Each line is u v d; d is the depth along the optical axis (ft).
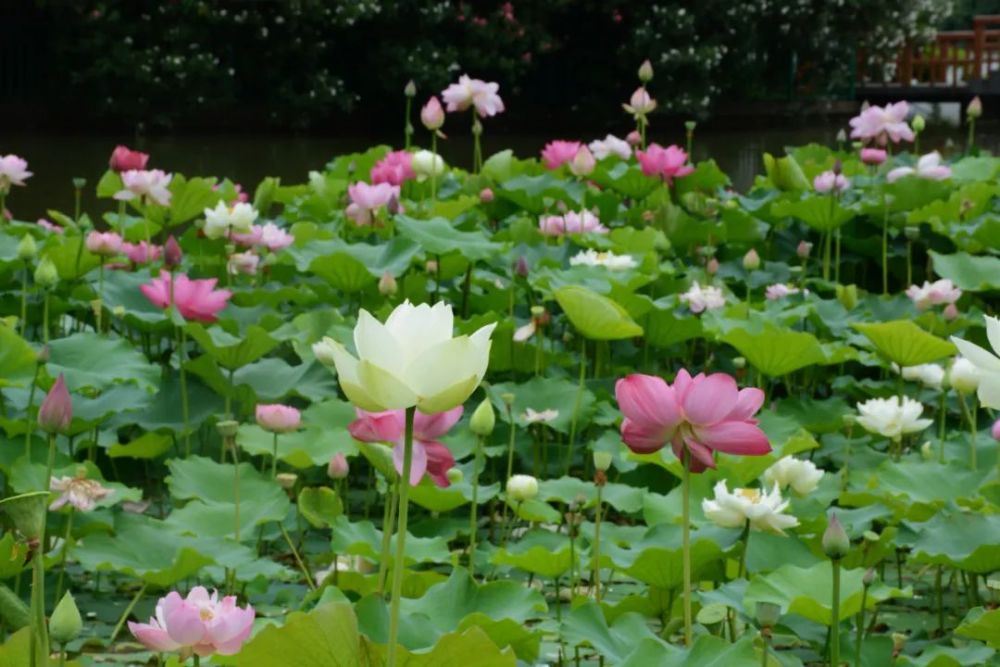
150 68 73.05
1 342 14.01
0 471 13.37
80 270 18.63
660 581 10.93
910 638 12.06
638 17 83.82
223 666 8.75
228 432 12.35
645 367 19.20
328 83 77.71
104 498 11.60
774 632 10.46
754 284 23.26
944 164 30.40
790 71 92.48
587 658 11.43
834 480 13.76
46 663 7.62
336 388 17.02
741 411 8.50
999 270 21.50
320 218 25.62
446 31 81.41
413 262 19.89
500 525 15.31
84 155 62.28
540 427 17.02
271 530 13.56
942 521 11.87
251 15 74.74
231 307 18.06
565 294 15.28
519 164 28.27
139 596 11.67
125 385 14.93
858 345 19.17
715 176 27.89
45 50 77.10
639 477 15.57
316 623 7.17
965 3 148.46
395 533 13.00
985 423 18.38
